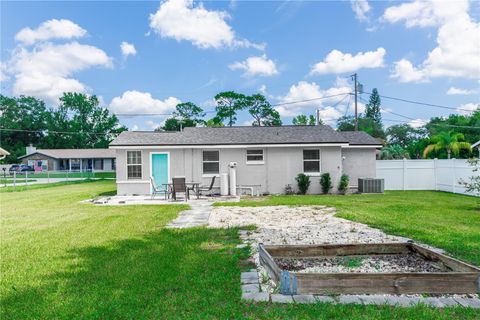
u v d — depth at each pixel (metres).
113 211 11.65
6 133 70.25
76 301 3.98
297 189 18.31
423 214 10.37
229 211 11.66
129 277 4.81
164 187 17.92
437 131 57.34
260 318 3.52
